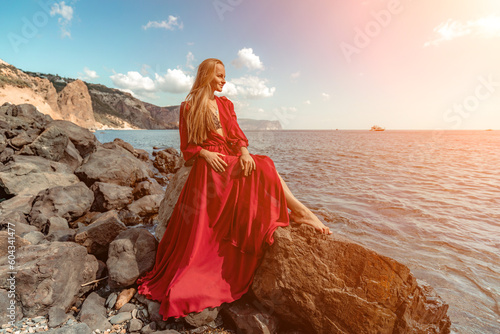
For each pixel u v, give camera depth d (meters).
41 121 14.35
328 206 6.71
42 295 2.42
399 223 5.57
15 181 6.51
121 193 6.77
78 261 2.96
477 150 28.95
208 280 2.41
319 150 25.42
